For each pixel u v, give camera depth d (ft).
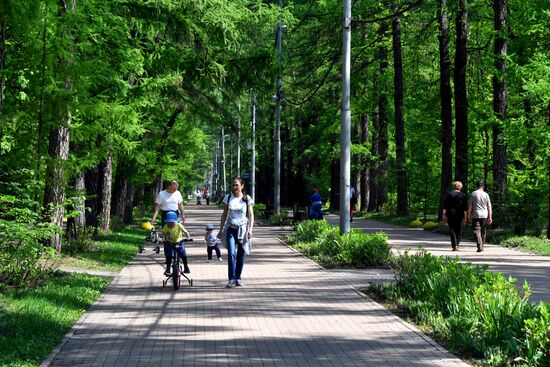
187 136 131.13
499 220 102.73
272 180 245.65
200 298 45.47
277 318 38.17
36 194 57.98
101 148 64.34
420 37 125.49
